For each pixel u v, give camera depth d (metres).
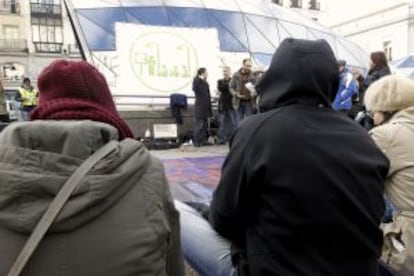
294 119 2.06
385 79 3.10
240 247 2.31
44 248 1.44
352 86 11.07
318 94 2.16
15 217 1.42
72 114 1.65
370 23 51.31
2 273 1.40
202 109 14.80
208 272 2.71
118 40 18.55
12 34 65.19
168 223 1.69
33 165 1.46
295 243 1.97
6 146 1.48
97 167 1.49
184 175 8.88
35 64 65.56
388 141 2.81
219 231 2.30
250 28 21.98
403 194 2.75
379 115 3.11
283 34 23.42
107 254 1.47
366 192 2.02
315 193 1.95
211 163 10.49
